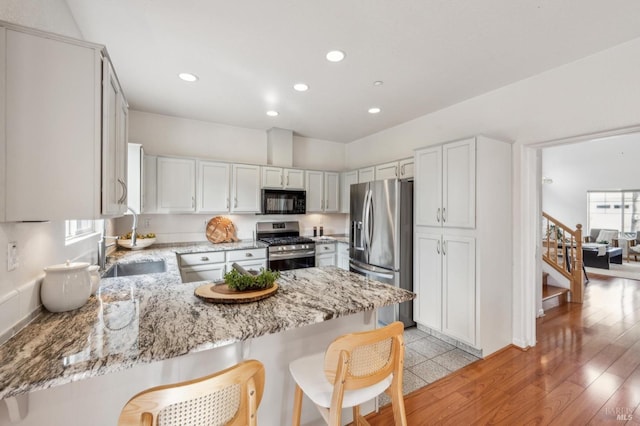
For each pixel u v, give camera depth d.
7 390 0.76
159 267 2.67
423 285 2.98
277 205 4.10
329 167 4.99
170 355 0.95
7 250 1.07
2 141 1.06
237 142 4.14
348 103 3.22
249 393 0.88
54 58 1.13
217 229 3.99
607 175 7.48
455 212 2.65
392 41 2.04
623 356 2.52
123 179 1.67
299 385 1.28
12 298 1.08
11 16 1.11
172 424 0.80
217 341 1.03
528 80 2.59
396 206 3.11
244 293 1.50
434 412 1.85
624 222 7.54
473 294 2.51
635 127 2.03
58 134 1.14
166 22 1.83
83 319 1.22
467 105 3.10
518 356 2.54
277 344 1.50
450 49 2.14
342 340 1.09
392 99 3.09
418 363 2.43
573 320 3.38
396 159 4.05
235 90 2.88
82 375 0.84
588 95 2.23
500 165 2.63
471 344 2.53
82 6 1.67
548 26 1.86
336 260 4.35
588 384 2.12
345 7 1.69
